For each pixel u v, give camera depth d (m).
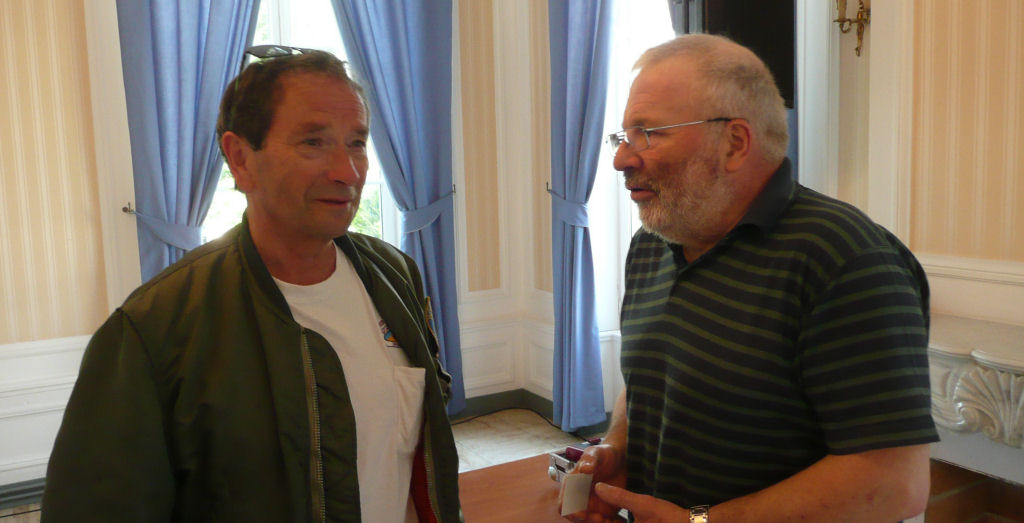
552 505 1.87
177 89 3.90
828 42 3.08
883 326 1.17
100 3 3.77
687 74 1.32
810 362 1.22
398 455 1.28
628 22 4.30
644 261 1.60
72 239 3.83
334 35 4.55
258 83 1.12
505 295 5.04
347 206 1.15
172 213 3.95
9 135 3.68
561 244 4.35
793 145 3.25
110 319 1.08
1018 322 2.47
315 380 1.16
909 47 2.73
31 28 3.67
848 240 1.22
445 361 4.70
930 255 2.73
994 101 2.52
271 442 1.10
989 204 2.56
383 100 4.41
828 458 1.21
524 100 4.86
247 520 1.08
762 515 1.21
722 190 1.33
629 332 1.54
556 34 4.24
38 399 3.78
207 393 1.08
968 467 2.29
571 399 4.34
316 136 1.11
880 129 2.84
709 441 1.34
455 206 4.82
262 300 1.16
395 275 1.38
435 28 4.52
